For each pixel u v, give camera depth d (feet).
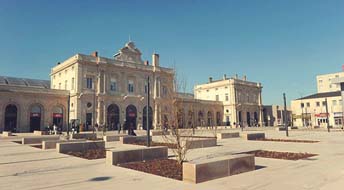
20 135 111.34
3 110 133.08
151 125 181.06
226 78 276.41
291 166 32.58
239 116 247.29
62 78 173.06
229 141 74.59
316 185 23.25
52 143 57.88
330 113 236.84
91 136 91.61
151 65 189.26
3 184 24.59
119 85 171.42
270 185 23.25
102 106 160.15
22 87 140.05
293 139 80.07
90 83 159.33
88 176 27.71
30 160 39.91
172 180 25.41
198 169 24.45
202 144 57.31
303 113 255.09
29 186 23.81
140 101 179.01
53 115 150.30
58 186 23.72
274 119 276.00
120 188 22.71
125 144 67.72
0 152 50.85
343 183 23.97
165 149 40.04
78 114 150.00
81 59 155.43
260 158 39.60
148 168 31.71
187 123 49.32
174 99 43.11
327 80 302.86
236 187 22.62
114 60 170.81
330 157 40.32
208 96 268.21
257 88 273.33
